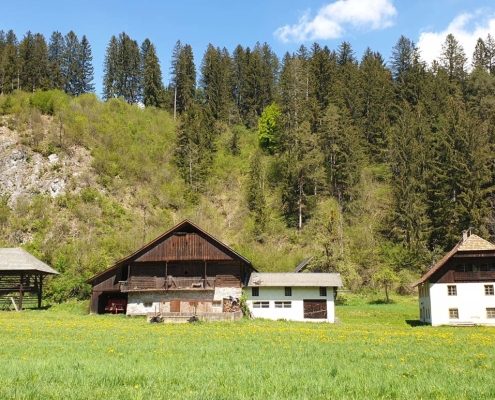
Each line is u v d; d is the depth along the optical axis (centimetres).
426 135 8650
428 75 10519
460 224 7138
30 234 7469
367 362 1686
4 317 4006
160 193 9038
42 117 9494
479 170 7362
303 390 1120
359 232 7788
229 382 1208
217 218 8762
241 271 5159
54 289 5988
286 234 8125
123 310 5250
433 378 1305
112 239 7569
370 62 11325
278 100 10644
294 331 3153
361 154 8912
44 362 1488
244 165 9869
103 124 10050
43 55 11712
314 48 12619
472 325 4484
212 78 11669
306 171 8544
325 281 4944
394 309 5756
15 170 8350
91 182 8600
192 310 4925
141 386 1142
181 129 9975
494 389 1148
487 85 10200
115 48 12875
